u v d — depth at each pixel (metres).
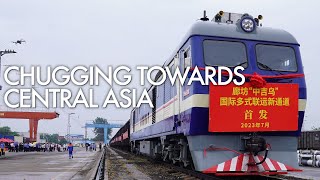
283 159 10.82
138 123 24.97
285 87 10.73
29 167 20.36
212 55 10.85
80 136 155.88
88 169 18.83
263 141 10.41
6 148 55.00
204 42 10.92
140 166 18.92
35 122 72.56
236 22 11.61
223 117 10.40
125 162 22.45
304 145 28.27
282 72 11.04
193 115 10.56
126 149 46.09
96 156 37.12
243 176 12.66
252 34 11.30
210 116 10.37
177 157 14.44
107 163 21.52
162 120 15.24
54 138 175.38
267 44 11.28
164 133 14.73
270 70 11.00
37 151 58.97
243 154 10.61
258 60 11.06
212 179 11.11
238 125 10.45
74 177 14.53
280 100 10.66
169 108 13.82
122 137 49.19
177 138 13.84
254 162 10.55
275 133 10.85
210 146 10.56
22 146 56.50
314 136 27.22
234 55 10.98
